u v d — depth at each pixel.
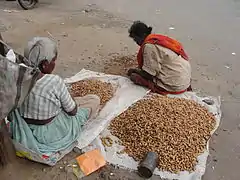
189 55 5.72
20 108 3.39
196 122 4.00
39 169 3.57
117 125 4.00
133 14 7.17
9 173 3.50
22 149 3.50
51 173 3.53
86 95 4.23
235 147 3.96
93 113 4.05
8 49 3.25
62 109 3.60
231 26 6.74
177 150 3.67
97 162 3.62
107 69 5.21
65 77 4.98
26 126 3.44
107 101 4.35
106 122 4.01
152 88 4.58
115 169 3.58
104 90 4.52
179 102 4.28
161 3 7.71
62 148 3.64
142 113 4.03
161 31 6.50
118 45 5.92
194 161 3.63
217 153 3.87
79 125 3.81
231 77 5.20
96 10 7.34
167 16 7.11
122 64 5.35
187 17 7.09
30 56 3.36
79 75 4.88
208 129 4.01
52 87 3.32
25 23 6.62
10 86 2.97
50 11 7.26
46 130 3.50
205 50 5.89
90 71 4.98
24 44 5.87
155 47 4.42
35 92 3.29
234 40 6.24
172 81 4.46
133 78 4.68
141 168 3.46
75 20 6.82
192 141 3.79
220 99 4.70
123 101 4.34
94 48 5.80
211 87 4.95
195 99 4.51
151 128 3.82
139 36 4.59
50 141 3.58
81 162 3.62
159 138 3.73
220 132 4.16
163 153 3.63
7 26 6.46
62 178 3.49
